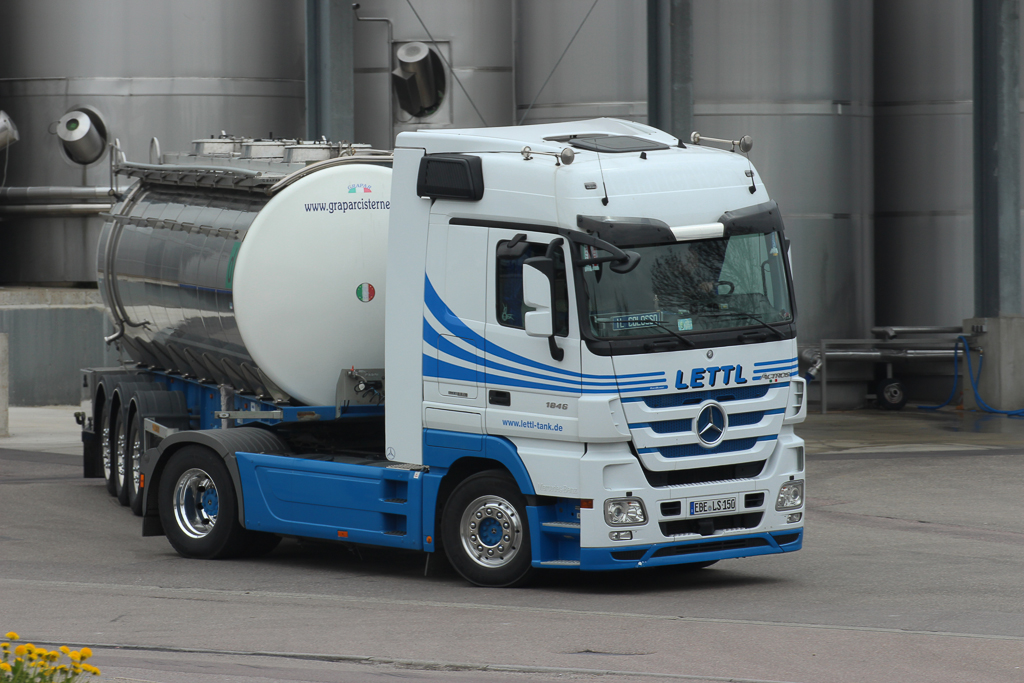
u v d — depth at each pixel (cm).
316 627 2809
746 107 8131
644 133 3541
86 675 2291
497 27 8950
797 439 3319
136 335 4816
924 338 8506
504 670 2389
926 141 8688
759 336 3203
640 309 3097
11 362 8625
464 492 3300
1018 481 5097
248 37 8812
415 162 3381
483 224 3234
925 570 3444
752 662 2428
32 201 8856
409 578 3484
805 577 3397
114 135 8700
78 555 3847
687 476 3172
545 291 3045
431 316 3331
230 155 4478
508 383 3188
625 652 2525
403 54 8700
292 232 3791
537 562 3169
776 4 8125
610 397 3045
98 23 8675
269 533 3847
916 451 6066
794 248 8231
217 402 4428
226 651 2575
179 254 4228
